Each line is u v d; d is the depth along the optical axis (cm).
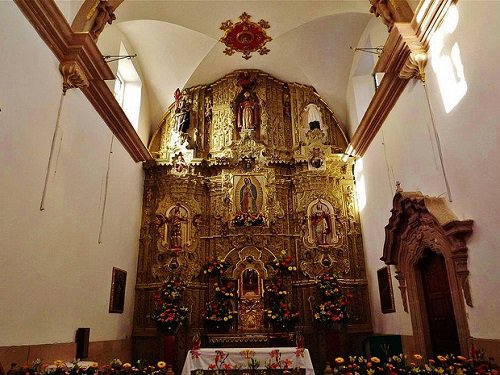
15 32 654
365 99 1370
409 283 948
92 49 833
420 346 894
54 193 770
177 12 1221
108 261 1045
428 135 841
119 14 1109
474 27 672
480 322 664
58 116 794
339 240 1308
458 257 705
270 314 1161
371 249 1227
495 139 614
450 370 542
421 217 841
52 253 755
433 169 822
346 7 1192
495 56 612
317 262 1272
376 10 945
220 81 1520
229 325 1189
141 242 1312
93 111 971
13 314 625
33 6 688
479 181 661
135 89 1377
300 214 1340
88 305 914
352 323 1231
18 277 641
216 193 1370
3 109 614
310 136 1435
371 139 1215
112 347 1045
